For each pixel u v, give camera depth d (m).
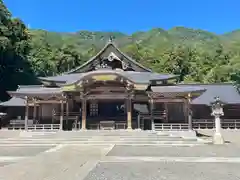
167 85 37.44
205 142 23.31
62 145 22.02
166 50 94.81
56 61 83.00
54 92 33.12
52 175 10.73
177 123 34.56
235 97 39.31
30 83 59.50
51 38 126.31
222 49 101.56
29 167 12.51
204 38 183.50
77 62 88.19
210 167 12.51
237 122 34.75
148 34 175.88
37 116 37.47
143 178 10.17
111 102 36.28
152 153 17.42
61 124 32.28
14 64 56.69
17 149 20.14
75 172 11.34
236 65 70.25
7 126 38.38
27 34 62.62
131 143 22.84
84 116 31.92
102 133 27.38
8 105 38.91
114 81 31.81
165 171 11.53
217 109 23.70
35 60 75.31
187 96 32.38
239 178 10.13
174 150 18.92
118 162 13.98
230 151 18.34
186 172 11.30
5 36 50.09
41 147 21.23
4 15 50.97
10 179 10.02
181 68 83.62
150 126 34.22
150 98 32.66
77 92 33.50
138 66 39.75
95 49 99.88
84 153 17.48
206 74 78.38
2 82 55.88
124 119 34.66
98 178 10.19
